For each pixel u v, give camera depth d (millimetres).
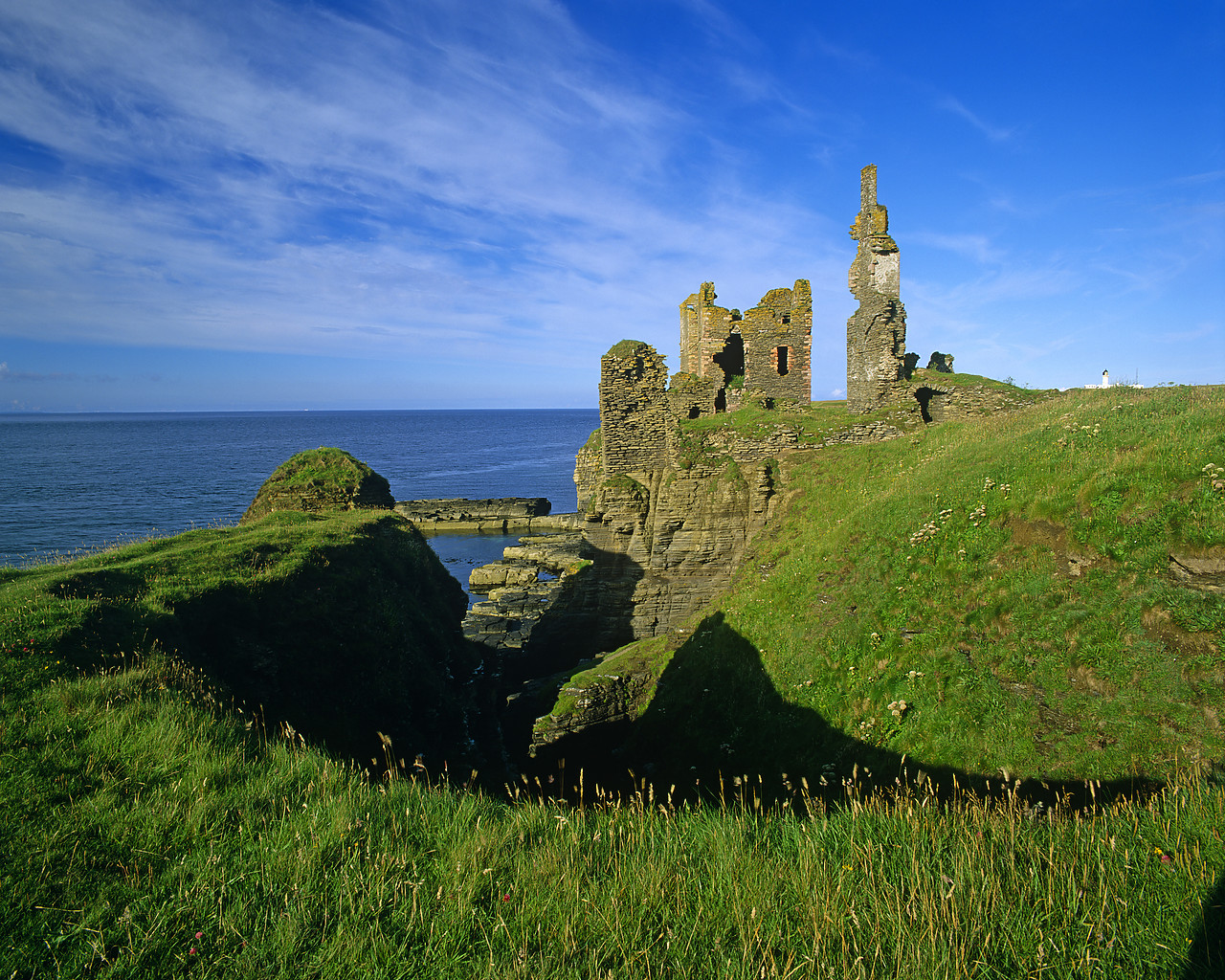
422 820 6785
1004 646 10688
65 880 5336
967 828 6410
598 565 24656
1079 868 5578
